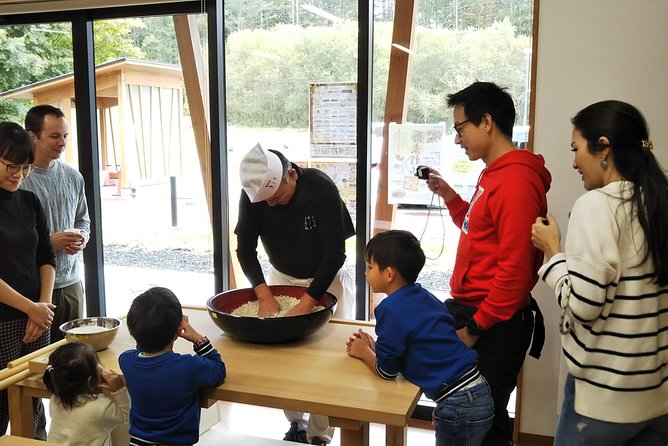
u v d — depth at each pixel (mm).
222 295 2250
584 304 1527
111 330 2047
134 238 3617
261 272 2395
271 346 2051
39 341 2541
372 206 3113
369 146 3037
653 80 2521
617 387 1567
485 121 1955
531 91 2664
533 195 1857
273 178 2215
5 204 2355
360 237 3074
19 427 1997
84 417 1842
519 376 2820
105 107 3518
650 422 1659
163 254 3584
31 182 2822
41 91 3580
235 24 3209
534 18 2619
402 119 3006
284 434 3014
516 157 1916
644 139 1600
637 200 1543
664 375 1616
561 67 2617
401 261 1793
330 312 2055
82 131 3471
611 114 1592
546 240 1741
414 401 1665
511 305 1854
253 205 2412
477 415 1767
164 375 1662
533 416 2836
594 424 1612
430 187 2471
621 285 1560
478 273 1999
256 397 1683
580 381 1637
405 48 2939
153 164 3500
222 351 2004
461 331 1971
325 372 1832
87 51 3395
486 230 1963
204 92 3365
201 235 3508
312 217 2377
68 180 3000
